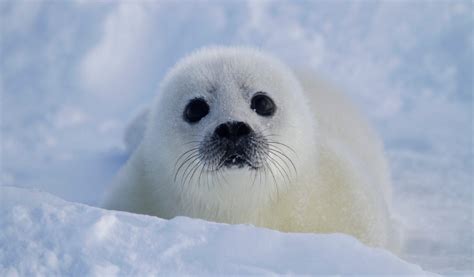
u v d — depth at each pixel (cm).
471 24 3234
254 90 1226
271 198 1247
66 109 3062
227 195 1227
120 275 853
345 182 1308
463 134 2620
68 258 879
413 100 2998
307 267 876
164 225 945
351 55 3253
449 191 1891
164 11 3394
